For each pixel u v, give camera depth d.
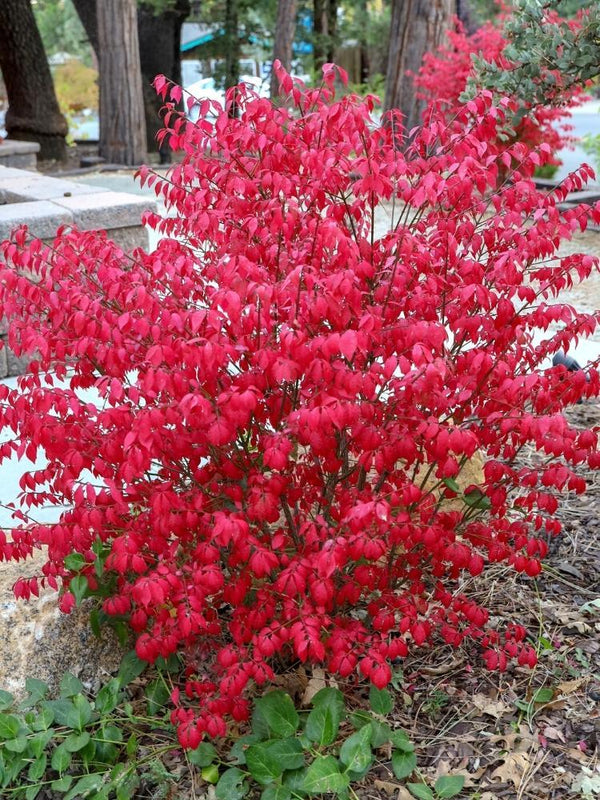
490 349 2.86
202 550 2.41
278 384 2.50
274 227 2.50
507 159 2.76
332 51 20.59
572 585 3.49
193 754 2.63
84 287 2.72
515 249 2.71
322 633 2.78
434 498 3.11
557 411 2.88
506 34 6.22
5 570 3.25
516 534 2.88
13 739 2.59
